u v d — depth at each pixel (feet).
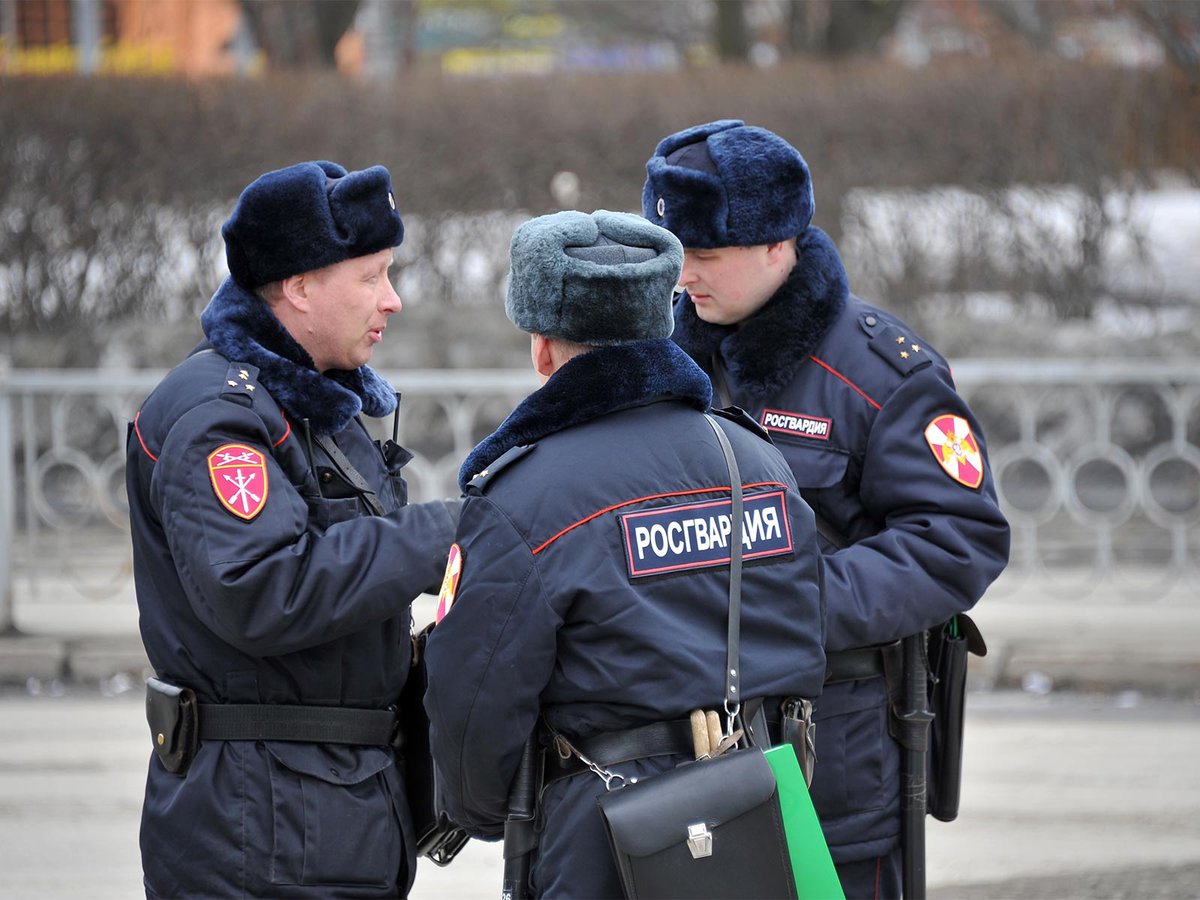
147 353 100.53
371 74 109.70
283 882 28.19
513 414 25.61
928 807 34.37
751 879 23.88
